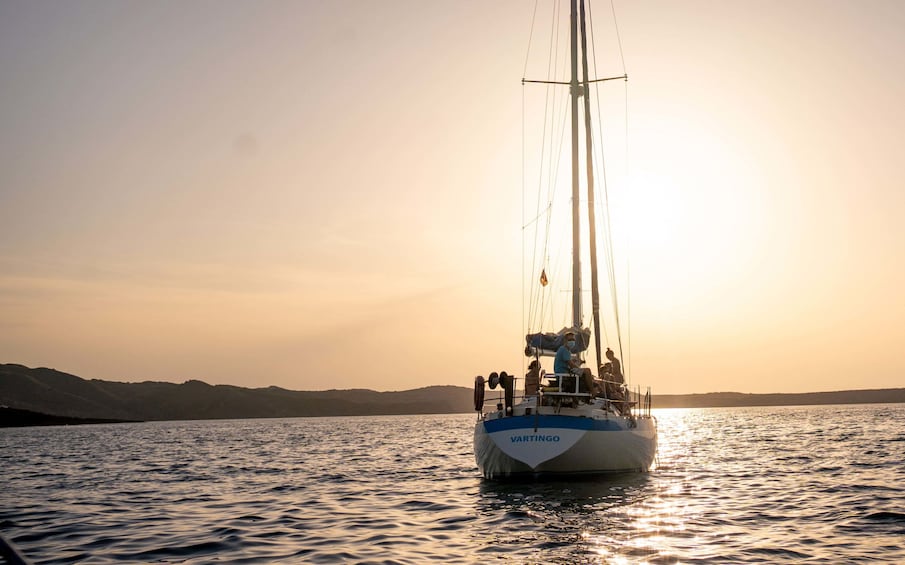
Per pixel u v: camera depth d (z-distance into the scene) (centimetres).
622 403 2558
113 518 1989
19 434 10106
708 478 2680
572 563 1339
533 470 2222
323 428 10656
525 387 2511
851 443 4600
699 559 1358
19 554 622
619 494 2169
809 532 1611
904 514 1822
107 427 14075
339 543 1581
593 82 3039
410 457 4150
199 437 8031
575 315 2759
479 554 1438
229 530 1761
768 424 8544
